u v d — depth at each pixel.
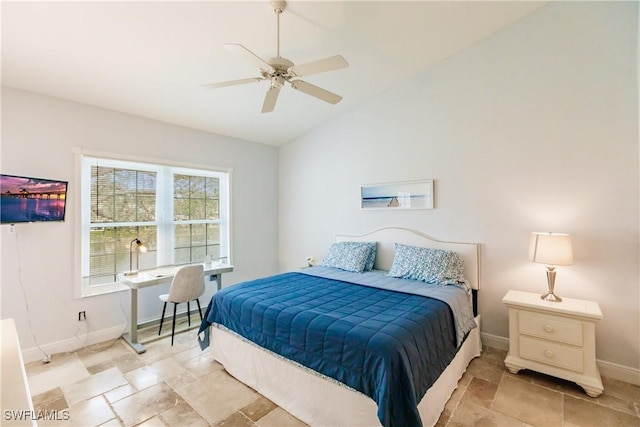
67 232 2.88
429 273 2.96
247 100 3.38
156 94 3.03
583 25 2.49
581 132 2.51
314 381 1.89
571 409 2.01
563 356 2.25
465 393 2.20
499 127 2.90
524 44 2.76
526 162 2.77
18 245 2.64
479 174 3.02
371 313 2.07
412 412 1.50
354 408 1.71
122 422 1.92
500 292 2.91
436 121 3.29
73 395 2.20
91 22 2.07
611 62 2.38
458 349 2.28
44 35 2.13
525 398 2.13
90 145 3.03
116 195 3.32
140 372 2.51
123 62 2.51
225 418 1.96
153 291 3.58
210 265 3.79
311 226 4.53
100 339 3.09
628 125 2.32
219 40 2.40
